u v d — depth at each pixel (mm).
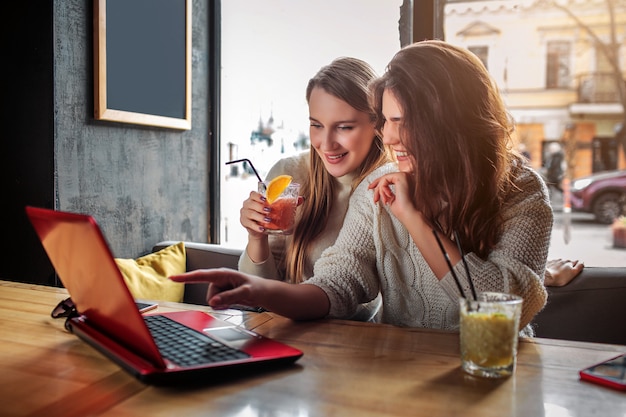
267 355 905
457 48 1339
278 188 1619
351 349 1008
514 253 1254
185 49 2801
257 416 723
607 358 953
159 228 2730
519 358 955
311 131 1788
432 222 1307
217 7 3020
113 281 806
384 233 1481
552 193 7246
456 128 1276
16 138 2266
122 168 2508
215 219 3078
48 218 888
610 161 7234
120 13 2422
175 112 2762
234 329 1054
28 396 794
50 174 2203
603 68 7098
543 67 7227
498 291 1195
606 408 745
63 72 2217
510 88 7328
